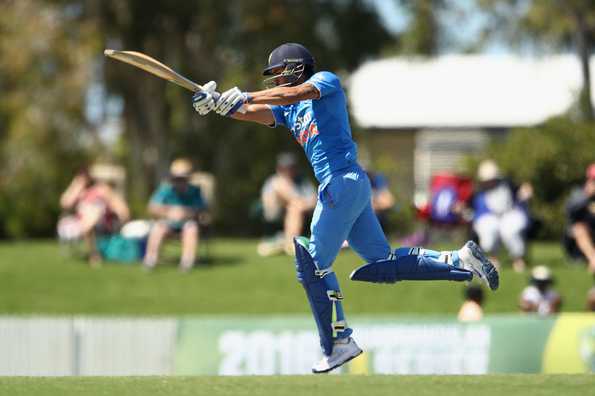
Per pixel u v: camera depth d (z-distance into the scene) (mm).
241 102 22234
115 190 64812
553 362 38469
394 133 122312
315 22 103875
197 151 106250
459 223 63594
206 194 64812
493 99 123375
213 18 100375
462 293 52625
